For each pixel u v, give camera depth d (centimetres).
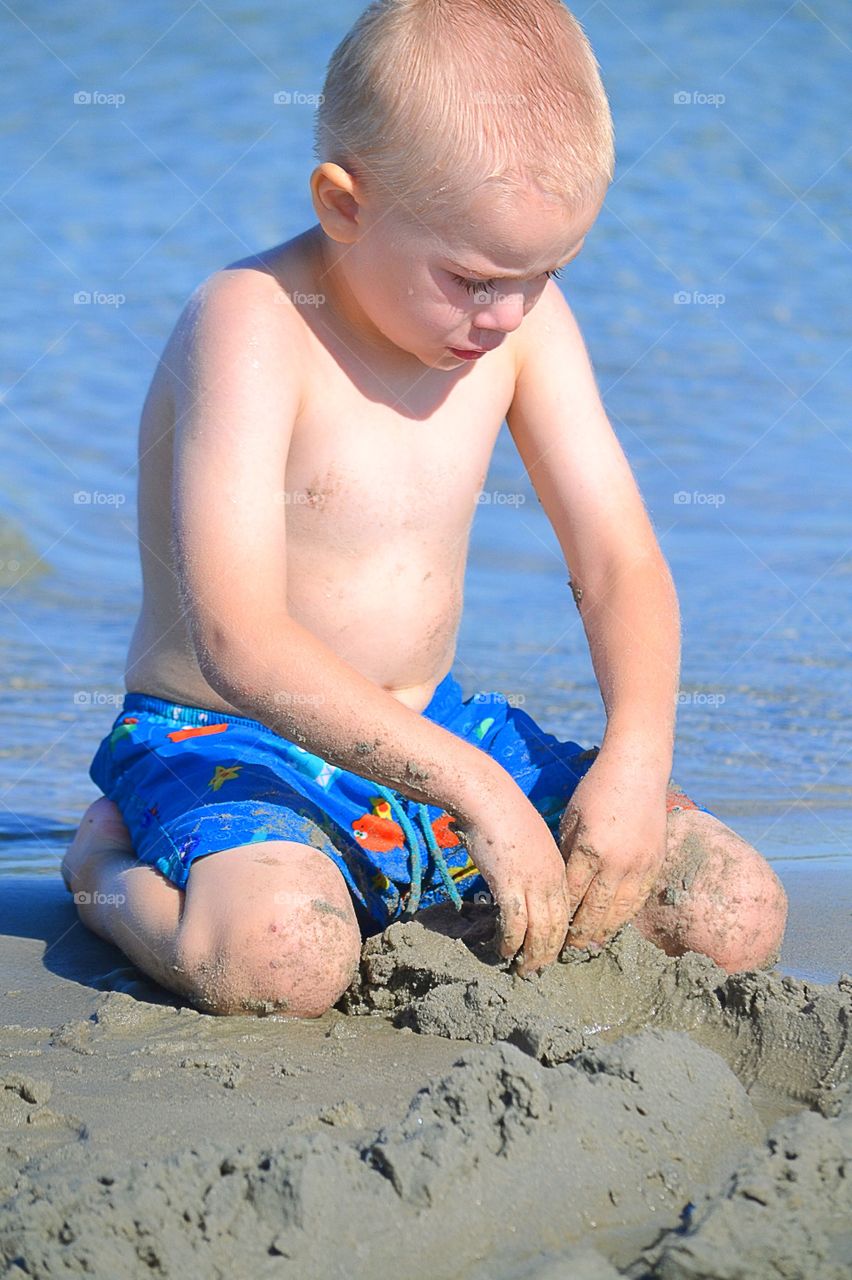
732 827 923
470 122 593
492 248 605
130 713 758
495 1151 443
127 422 1806
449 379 712
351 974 611
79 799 984
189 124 3022
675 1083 484
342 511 691
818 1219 420
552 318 752
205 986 610
